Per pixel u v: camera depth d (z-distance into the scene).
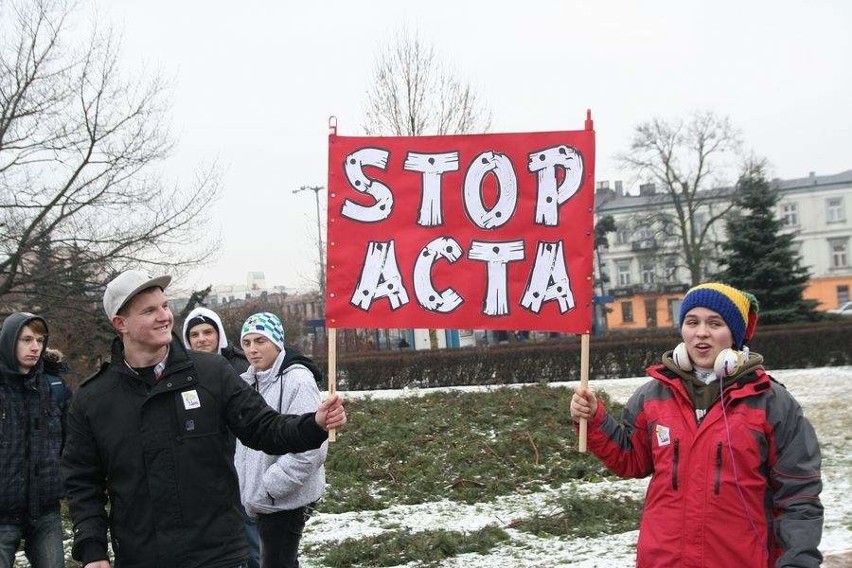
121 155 21.48
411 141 4.93
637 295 82.50
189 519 3.69
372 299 4.91
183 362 3.82
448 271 4.87
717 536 3.40
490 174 4.86
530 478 11.03
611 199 89.81
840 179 84.38
